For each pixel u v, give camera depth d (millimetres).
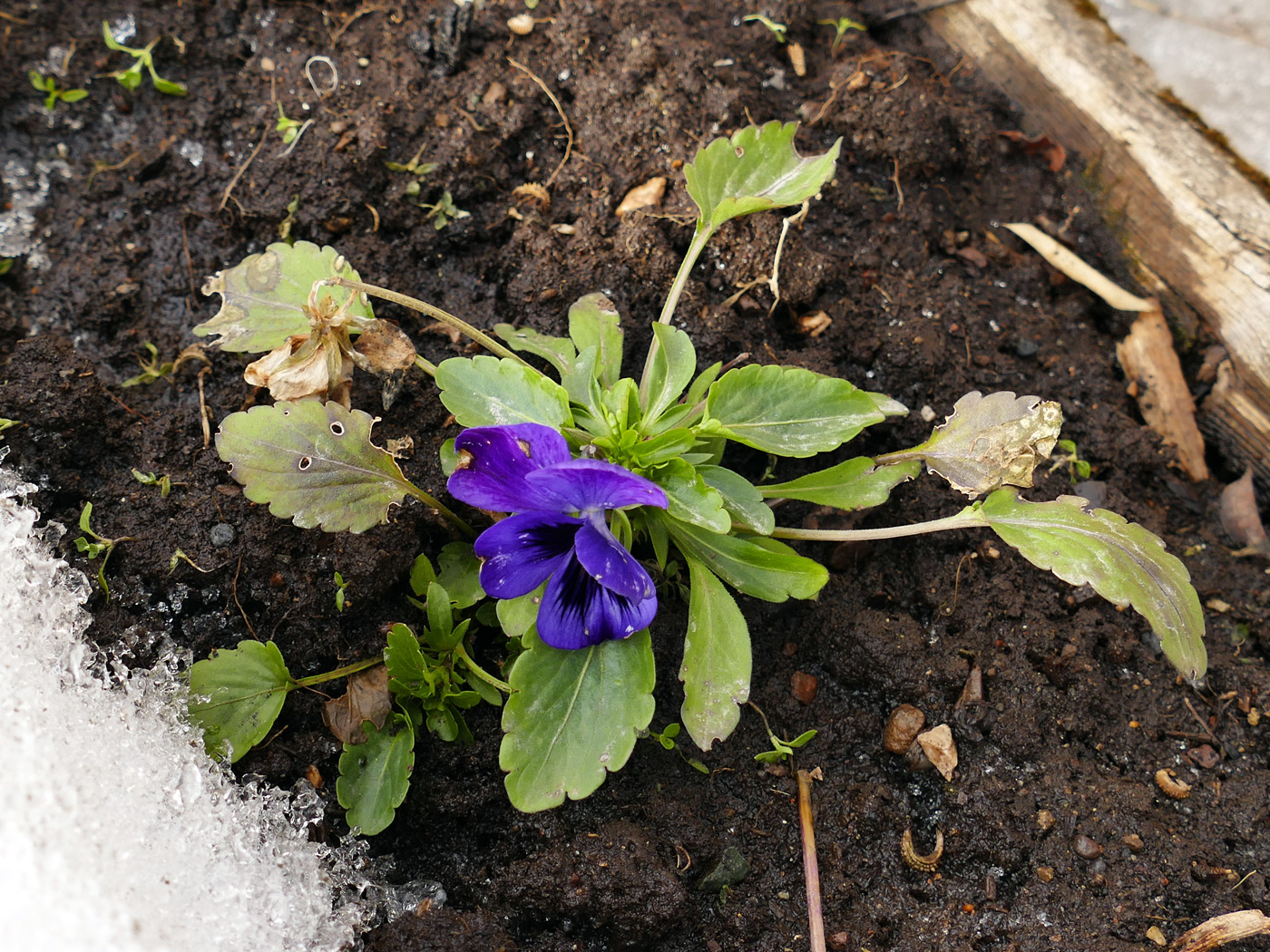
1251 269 387
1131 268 407
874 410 315
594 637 295
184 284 364
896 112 396
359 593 322
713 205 340
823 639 343
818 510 355
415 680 315
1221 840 324
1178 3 423
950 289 387
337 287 334
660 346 331
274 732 316
